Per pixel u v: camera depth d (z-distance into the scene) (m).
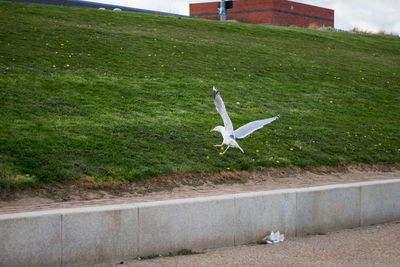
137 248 7.16
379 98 23.00
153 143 12.55
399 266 7.00
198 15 60.78
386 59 32.53
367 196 9.94
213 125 14.88
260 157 13.34
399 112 21.27
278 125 16.45
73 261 6.63
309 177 13.01
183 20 32.16
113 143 11.90
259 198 8.44
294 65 25.77
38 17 24.73
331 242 8.38
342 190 9.55
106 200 9.21
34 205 8.49
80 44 21.17
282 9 54.84
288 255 7.47
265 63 24.91
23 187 9.04
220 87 19.61
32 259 6.32
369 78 26.31
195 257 7.29
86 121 13.03
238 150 13.46
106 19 27.70
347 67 27.84
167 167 11.26
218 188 10.98
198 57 23.47
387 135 17.81
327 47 32.75
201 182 11.16
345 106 20.70
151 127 13.62
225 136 8.21
